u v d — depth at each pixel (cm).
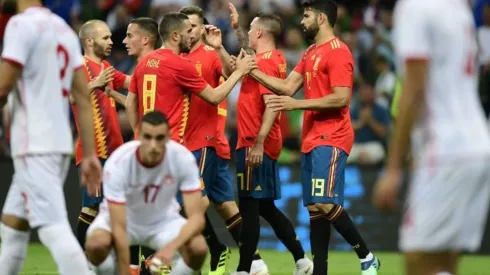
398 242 4025
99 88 2867
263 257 3762
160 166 2136
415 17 1619
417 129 1642
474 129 1653
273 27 2864
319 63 2683
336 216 2667
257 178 2811
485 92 4688
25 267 3319
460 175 1631
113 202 2112
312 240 2698
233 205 2912
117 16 5222
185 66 2609
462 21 1658
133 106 2719
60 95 1988
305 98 2759
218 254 2900
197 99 2756
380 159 4534
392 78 4950
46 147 1956
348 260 3681
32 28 1944
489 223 4022
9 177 4216
